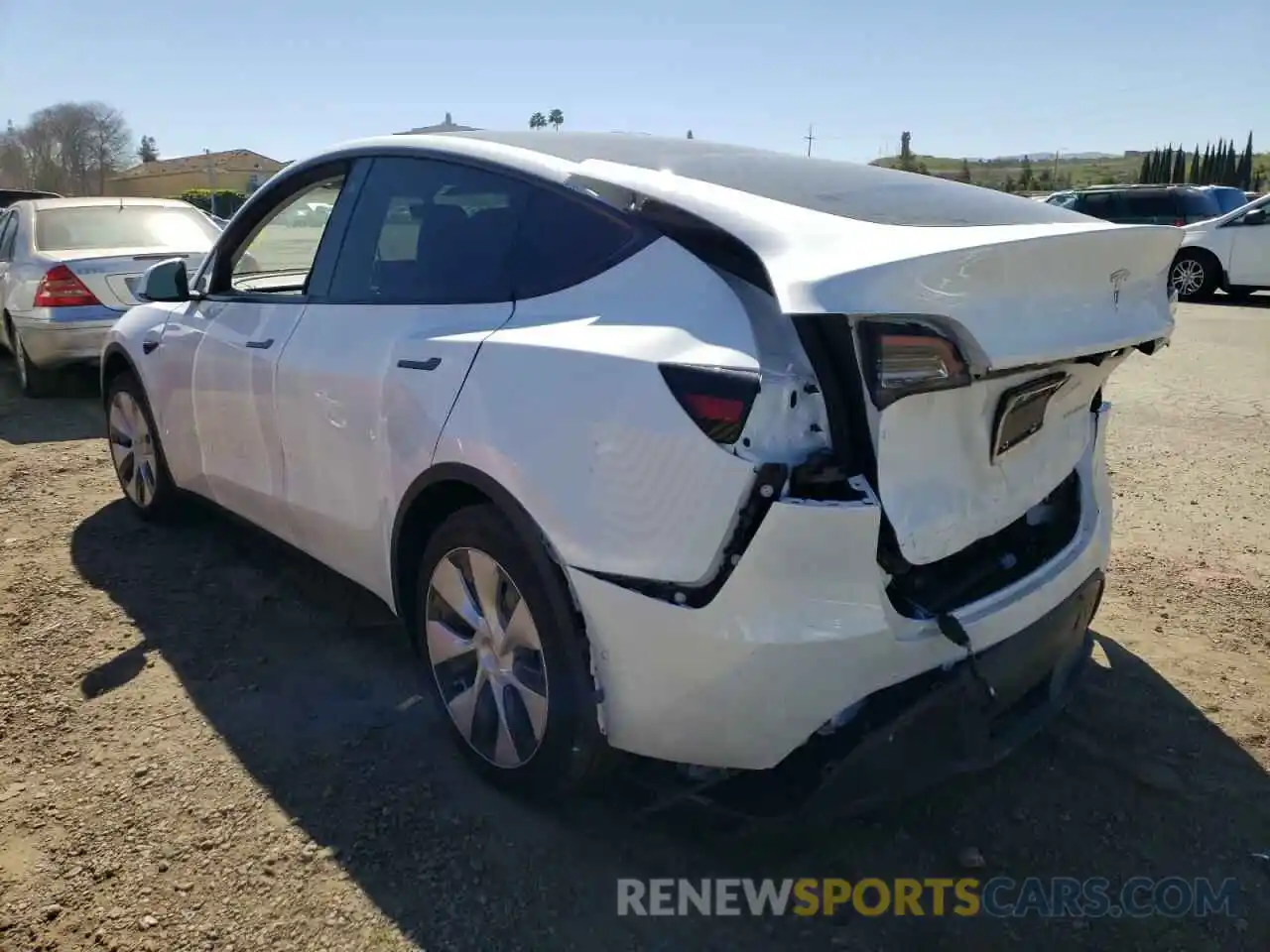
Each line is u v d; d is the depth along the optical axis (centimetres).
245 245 393
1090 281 240
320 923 231
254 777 284
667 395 213
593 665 235
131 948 224
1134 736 305
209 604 396
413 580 299
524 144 297
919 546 220
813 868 251
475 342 259
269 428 350
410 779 282
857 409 207
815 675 211
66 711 319
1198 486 545
